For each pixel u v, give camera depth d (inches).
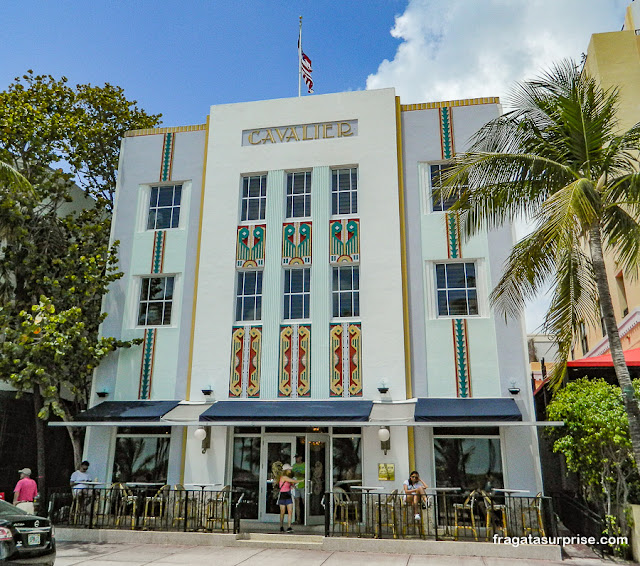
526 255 442.0
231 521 635.5
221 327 701.3
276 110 764.6
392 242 689.0
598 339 949.2
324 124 746.8
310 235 712.4
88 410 677.3
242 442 671.1
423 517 562.9
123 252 761.6
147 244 759.1
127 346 709.9
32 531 381.7
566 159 473.7
